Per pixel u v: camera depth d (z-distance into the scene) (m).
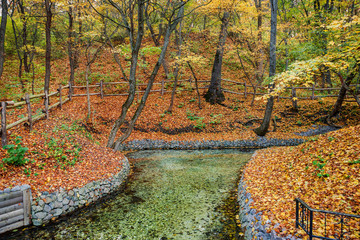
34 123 9.06
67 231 5.04
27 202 5.20
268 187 5.98
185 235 4.83
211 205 6.23
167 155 11.66
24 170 6.04
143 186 7.70
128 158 11.12
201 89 19.78
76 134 9.80
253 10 15.52
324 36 11.36
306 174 5.97
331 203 4.45
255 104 18.02
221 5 14.14
